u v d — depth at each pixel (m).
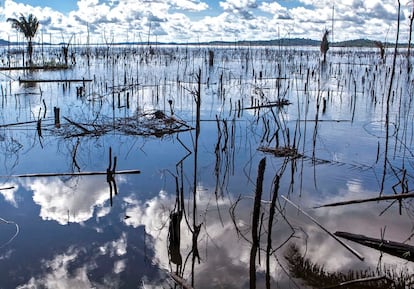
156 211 8.86
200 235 7.81
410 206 9.15
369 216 8.64
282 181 10.80
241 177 11.13
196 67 45.41
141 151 13.72
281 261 6.93
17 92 25.61
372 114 19.72
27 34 41.62
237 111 20.73
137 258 6.96
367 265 6.77
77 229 7.97
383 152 13.44
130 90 26.31
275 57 66.62
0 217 8.51
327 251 7.23
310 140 15.15
